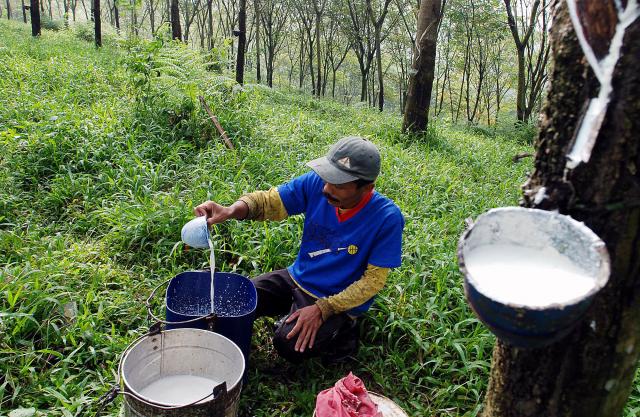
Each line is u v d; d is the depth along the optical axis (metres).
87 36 19.33
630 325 1.27
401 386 2.63
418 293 3.20
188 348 2.23
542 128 1.31
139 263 3.44
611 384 1.32
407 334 2.90
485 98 27.00
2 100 5.86
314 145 6.14
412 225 4.04
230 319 2.34
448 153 7.52
